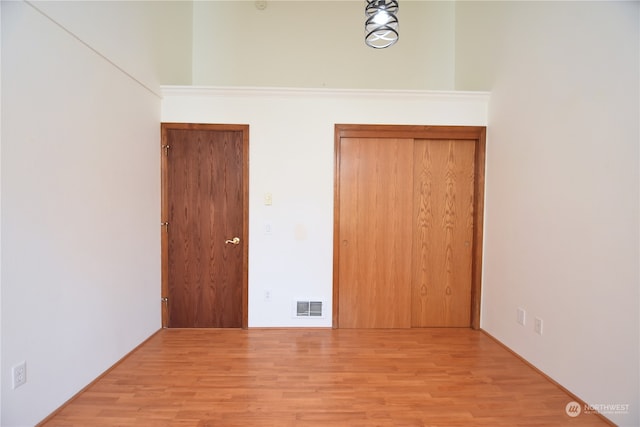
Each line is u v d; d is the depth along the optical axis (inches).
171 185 125.3
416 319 132.2
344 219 128.0
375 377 93.0
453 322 132.3
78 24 79.1
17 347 64.9
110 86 92.7
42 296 70.6
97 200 88.0
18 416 65.3
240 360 102.3
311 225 127.2
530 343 99.7
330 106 125.7
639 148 67.4
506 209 112.9
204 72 146.4
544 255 94.2
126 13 99.1
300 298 128.1
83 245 82.9
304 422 73.7
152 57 115.1
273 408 78.6
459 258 131.6
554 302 90.2
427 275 131.6
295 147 125.9
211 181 125.8
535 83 98.3
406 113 126.3
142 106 110.2
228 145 125.6
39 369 70.2
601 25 75.7
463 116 126.7
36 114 68.2
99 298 89.6
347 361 102.3
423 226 130.9
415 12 150.9
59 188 74.7
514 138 108.5
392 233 128.6
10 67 62.2
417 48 150.9
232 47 146.8
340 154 127.0
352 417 75.6
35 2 66.7
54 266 73.7
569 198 85.1
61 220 75.4
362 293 129.3
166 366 97.8
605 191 74.8
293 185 126.3
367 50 149.4
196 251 126.8
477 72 132.3
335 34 148.6
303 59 148.2
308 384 89.1
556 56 89.7
